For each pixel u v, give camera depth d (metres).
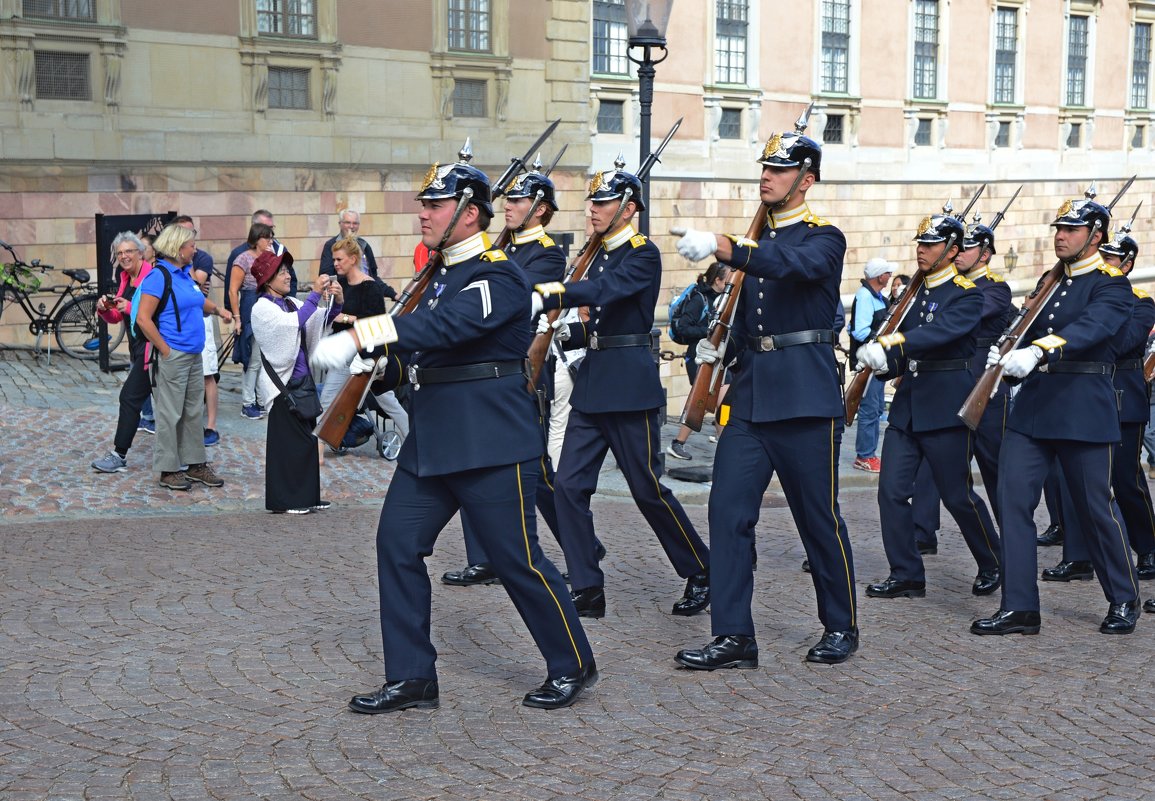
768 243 5.82
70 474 10.62
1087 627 7.28
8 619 6.87
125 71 18.30
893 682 6.13
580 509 7.16
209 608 7.16
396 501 5.57
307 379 9.78
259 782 4.80
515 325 5.44
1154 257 41.28
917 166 33.12
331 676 6.04
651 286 7.14
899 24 32.28
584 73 24.28
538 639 5.67
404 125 21.66
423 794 4.71
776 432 6.25
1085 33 37.97
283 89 20.14
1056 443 7.14
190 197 19.12
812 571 6.52
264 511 9.87
